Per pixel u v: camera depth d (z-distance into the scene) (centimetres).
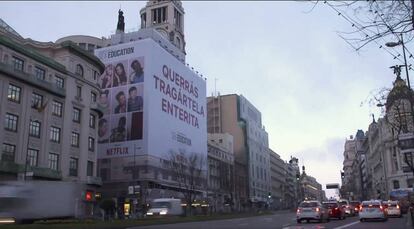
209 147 11250
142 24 12106
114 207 6812
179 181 8762
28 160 5500
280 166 18600
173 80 9306
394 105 3155
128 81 8531
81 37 9762
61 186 3098
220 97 14250
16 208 2802
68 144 6288
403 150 3466
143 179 7956
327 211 3575
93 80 7088
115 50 8775
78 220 3050
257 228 2670
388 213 4381
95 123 7081
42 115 5888
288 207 16950
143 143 8138
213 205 10625
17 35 6494
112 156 8294
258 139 15250
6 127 5297
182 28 12400
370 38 812
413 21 782
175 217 4622
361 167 16538
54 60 6316
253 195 13788
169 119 8950
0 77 5238
